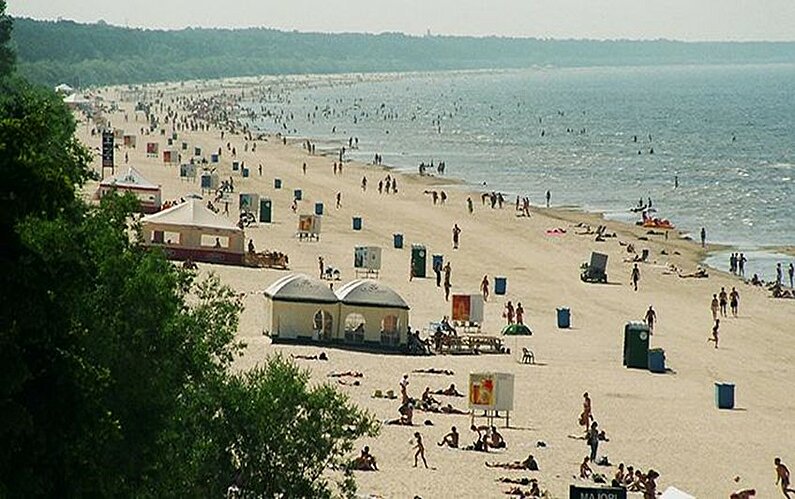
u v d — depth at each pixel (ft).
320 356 629.51
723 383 611.06
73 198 260.01
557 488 460.14
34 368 236.02
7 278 227.81
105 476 247.70
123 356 291.17
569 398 591.78
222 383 339.98
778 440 542.98
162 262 339.16
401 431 518.37
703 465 503.20
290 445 339.98
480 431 520.42
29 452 229.66
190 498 314.96
